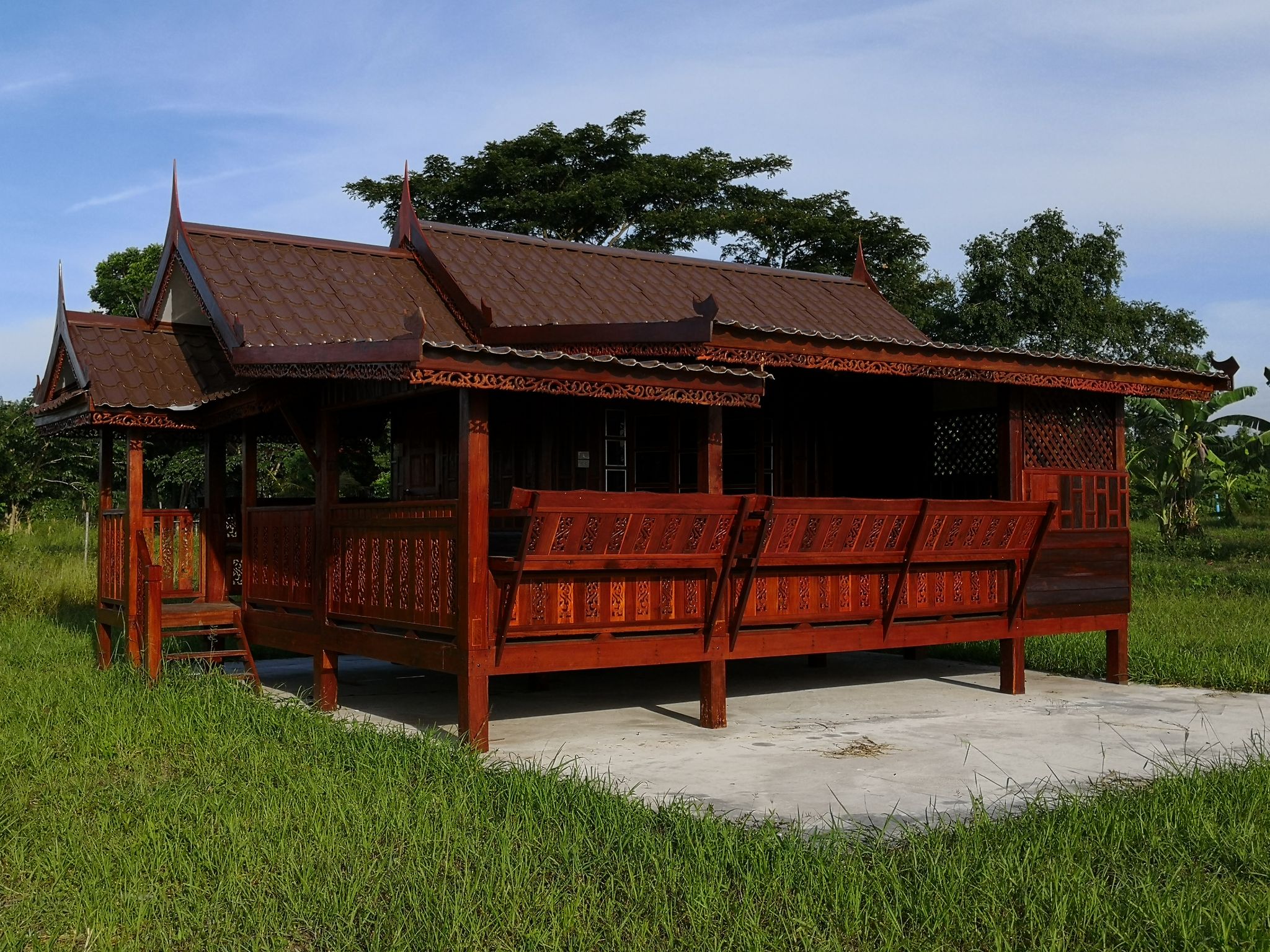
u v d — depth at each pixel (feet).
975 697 34.91
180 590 38.68
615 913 16.14
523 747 27.48
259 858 18.24
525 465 38.29
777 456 41.39
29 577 59.57
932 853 17.87
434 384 23.89
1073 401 37.76
